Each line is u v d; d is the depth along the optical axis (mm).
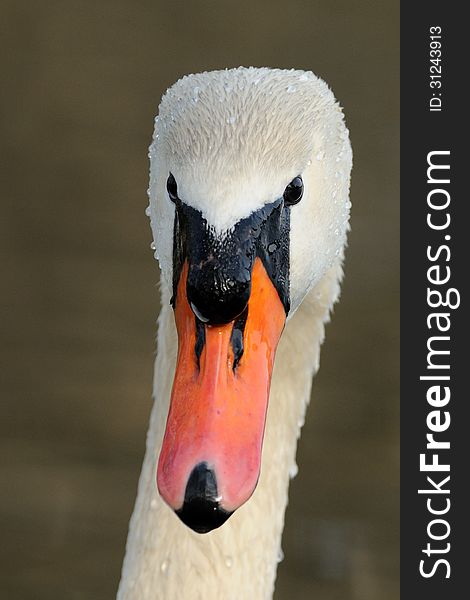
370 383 14023
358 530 12242
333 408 13617
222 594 6715
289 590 11578
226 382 5441
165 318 6887
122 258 15516
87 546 11633
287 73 6219
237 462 5230
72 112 18078
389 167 17328
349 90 18797
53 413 13180
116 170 17047
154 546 6715
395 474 12867
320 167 6164
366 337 14703
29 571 11273
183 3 20234
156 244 6172
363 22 20078
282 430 7012
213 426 5312
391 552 12039
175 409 5398
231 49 19547
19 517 11844
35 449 12695
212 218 5594
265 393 5488
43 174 16844
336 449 13094
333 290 6898
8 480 12227
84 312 14578
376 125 18125
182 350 5551
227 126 5805
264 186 5730
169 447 5289
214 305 5422
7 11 19562
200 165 5703
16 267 15219
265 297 5691
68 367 13750
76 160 17109
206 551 6691
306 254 6027
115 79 18766
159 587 6680
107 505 12055
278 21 20109
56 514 11898
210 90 5977
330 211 6328
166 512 6730
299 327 6906
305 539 12125
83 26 19672
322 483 12758
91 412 13219
